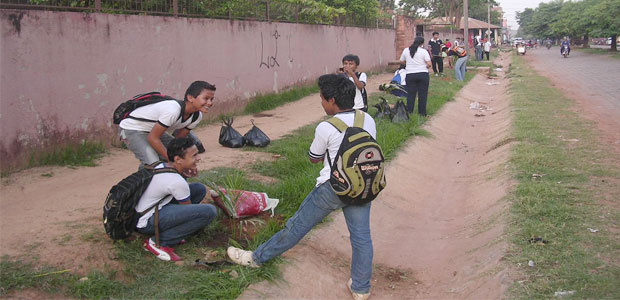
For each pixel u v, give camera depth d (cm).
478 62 3164
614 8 4494
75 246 408
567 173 664
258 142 816
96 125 781
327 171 389
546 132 939
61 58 717
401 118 1037
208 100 451
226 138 821
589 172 667
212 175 625
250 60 1227
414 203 687
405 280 468
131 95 855
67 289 360
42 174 644
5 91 639
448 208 673
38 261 383
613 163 708
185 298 359
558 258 429
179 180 411
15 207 509
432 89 1608
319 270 443
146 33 885
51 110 703
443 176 814
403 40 2552
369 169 367
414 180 760
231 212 489
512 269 419
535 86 1794
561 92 1602
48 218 475
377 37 2248
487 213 588
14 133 651
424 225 616
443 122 1163
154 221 409
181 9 1012
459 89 1712
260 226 494
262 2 1291
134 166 707
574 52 5225
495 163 786
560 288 382
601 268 407
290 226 404
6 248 401
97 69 781
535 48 7944
